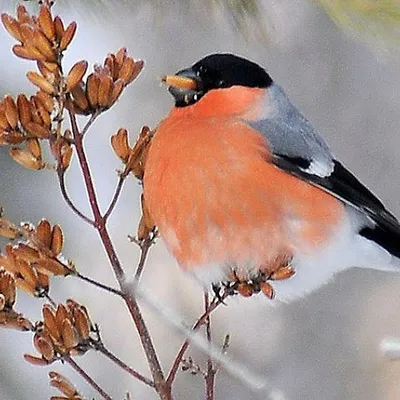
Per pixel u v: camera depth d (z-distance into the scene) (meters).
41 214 3.11
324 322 3.49
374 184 3.69
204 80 2.97
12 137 2.89
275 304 2.98
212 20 2.94
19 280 2.89
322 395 3.40
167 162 2.95
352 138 3.72
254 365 3.42
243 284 2.92
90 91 2.89
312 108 3.72
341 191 2.97
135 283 2.89
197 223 2.95
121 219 3.42
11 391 3.16
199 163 2.95
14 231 2.89
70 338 2.89
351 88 3.73
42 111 2.89
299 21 3.63
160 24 2.94
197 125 2.96
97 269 3.31
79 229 3.20
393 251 2.99
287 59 3.70
